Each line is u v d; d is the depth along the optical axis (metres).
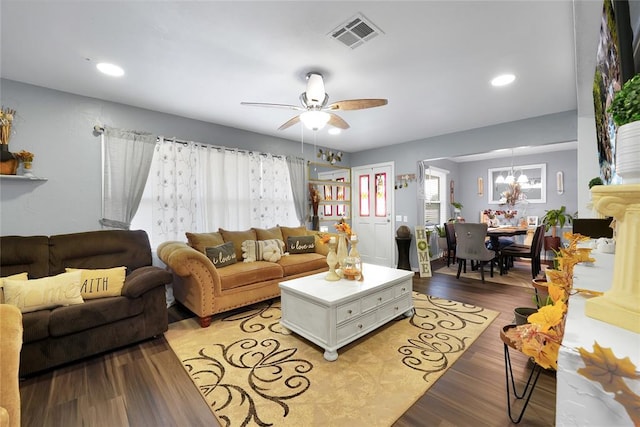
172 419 1.55
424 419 1.52
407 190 5.07
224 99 3.06
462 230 4.32
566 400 0.55
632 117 0.66
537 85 2.72
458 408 1.60
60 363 2.01
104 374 1.97
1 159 2.43
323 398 1.71
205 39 1.98
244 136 4.23
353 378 1.90
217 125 3.93
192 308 2.86
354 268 2.72
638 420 0.47
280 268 3.41
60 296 2.15
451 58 2.23
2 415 0.96
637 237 0.63
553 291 1.00
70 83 2.65
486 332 2.55
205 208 3.73
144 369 2.03
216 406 1.65
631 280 0.64
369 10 1.70
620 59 0.99
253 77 2.55
